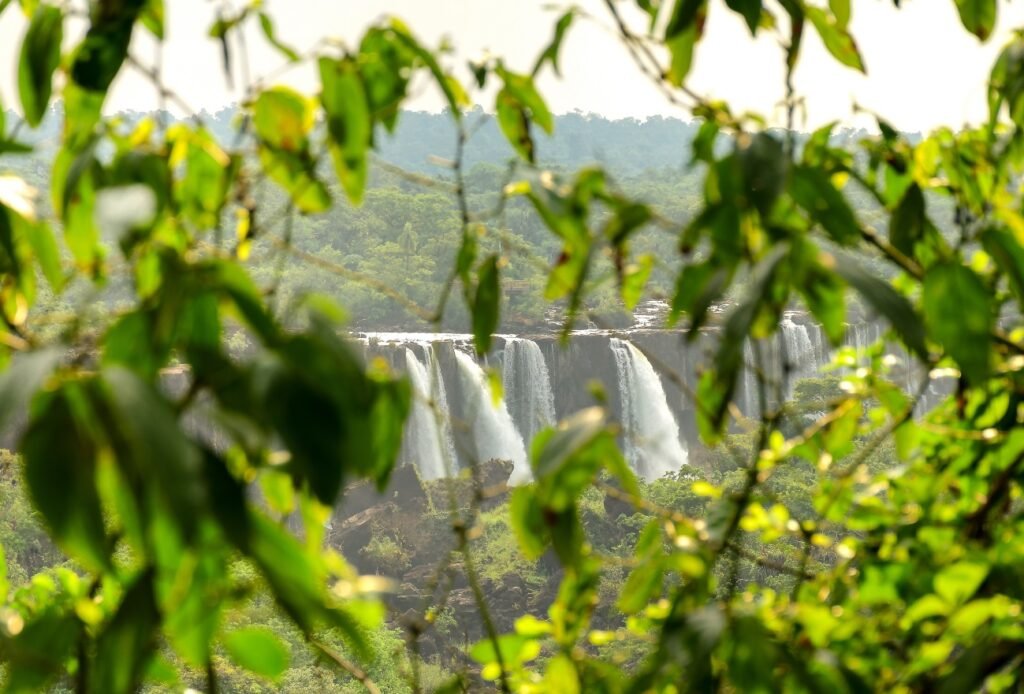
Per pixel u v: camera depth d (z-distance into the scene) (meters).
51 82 4.10
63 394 3.71
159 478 3.61
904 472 4.71
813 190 4.16
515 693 4.46
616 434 4.02
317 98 4.27
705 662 4.05
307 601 3.77
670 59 4.33
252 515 3.75
